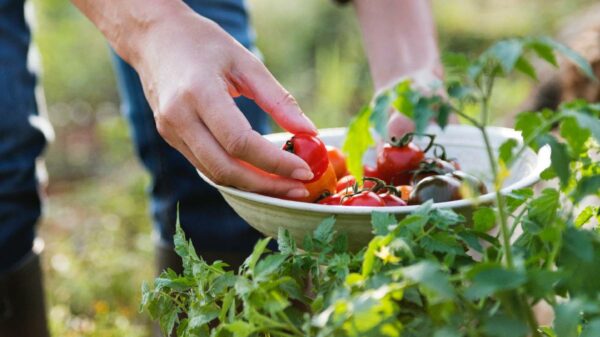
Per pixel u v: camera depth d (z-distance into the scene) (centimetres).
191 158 93
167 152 130
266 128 134
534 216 76
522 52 69
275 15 371
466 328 68
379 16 122
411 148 98
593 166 77
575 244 71
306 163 89
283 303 71
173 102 90
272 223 87
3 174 125
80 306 177
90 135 318
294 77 347
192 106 90
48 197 267
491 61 69
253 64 93
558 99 155
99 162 295
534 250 75
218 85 89
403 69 118
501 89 308
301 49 363
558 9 389
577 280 72
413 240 75
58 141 309
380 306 67
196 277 77
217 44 93
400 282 70
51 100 337
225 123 88
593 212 81
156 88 94
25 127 126
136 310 176
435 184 87
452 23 385
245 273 76
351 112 325
